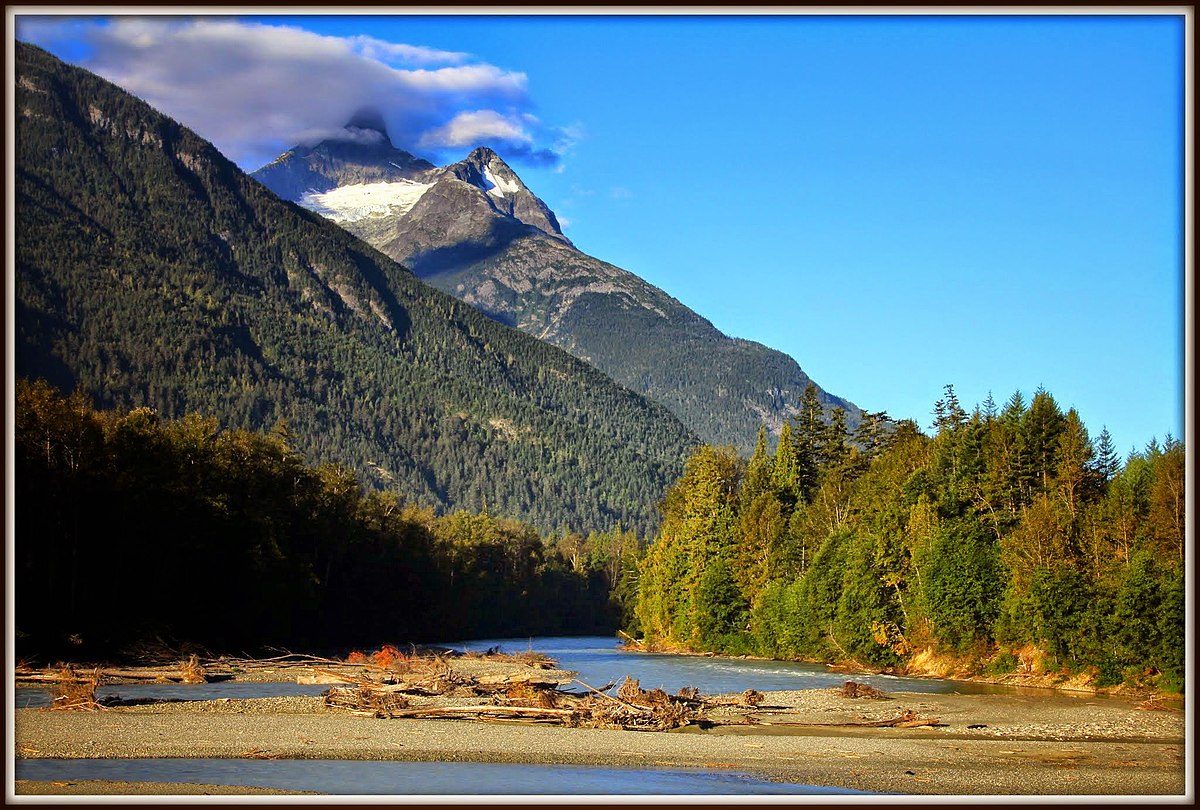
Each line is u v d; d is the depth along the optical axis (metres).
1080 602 67.19
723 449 136.12
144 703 52.25
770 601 101.56
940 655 78.75
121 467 84.50
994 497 84.56
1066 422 83.56
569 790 33.97
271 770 36.66
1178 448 68.38
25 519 75.44
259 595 97.12
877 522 88.00
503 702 51.62
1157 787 35.75
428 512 190.25
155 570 87.62
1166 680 60.00
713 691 66.88
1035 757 41.34
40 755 38.09
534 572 197.38
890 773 37.78
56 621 75.12
